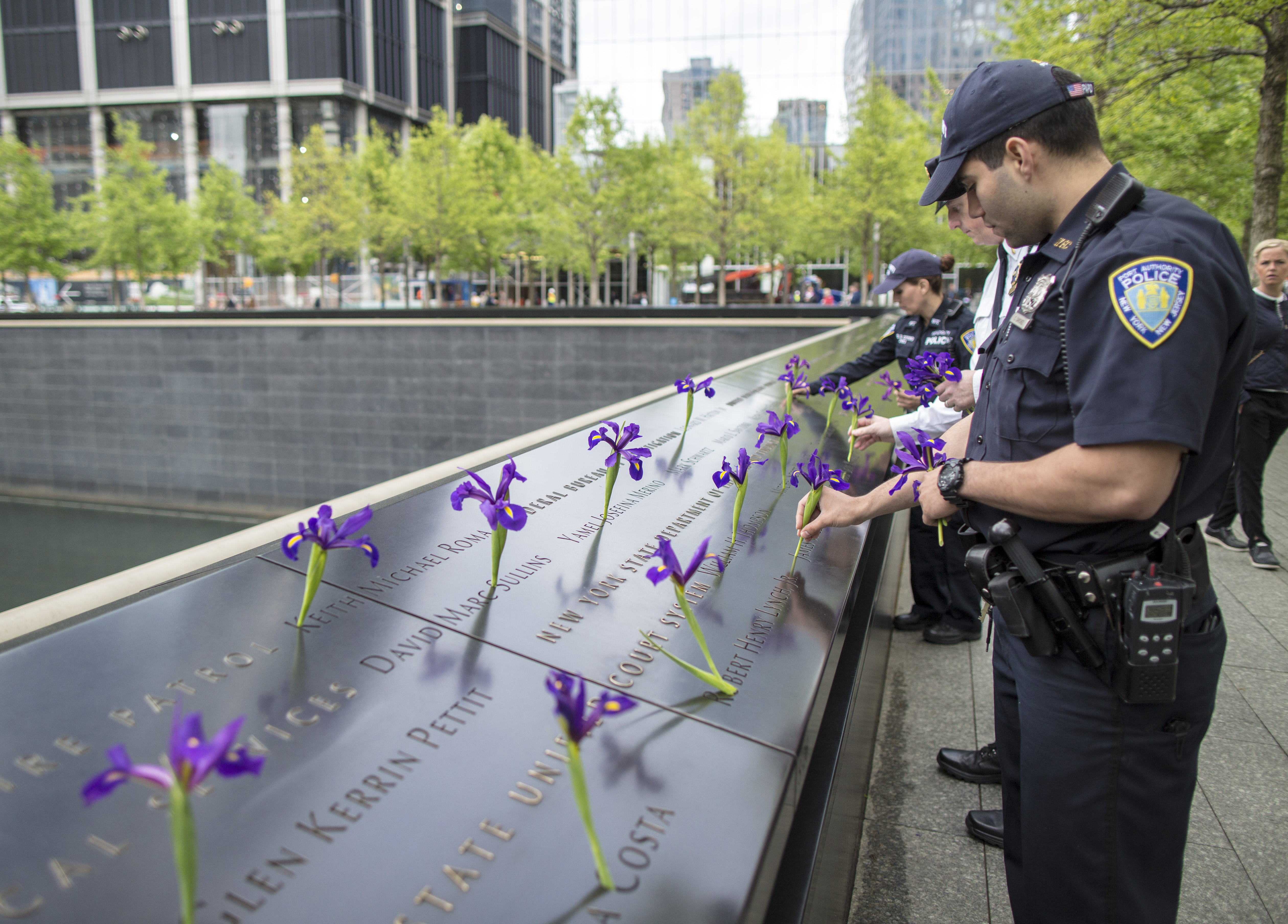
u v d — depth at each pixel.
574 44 67.50
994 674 1.88
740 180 25.61
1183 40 9.40
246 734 1.24
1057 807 1.56
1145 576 1.42
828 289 42.25
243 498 14.45
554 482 2.72
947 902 2.31
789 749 1.30
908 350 4.12
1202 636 1.49
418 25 52.94
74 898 0.94
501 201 30.97
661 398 4.52
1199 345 1.27
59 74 49.34
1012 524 1.54
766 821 1.13
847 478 2.96
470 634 1.60
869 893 2.34
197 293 46.41
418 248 31.31
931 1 36.22
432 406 13.34
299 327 13.70
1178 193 13.37
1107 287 1.34
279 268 39.72
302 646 1.51
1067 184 1.47
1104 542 1.47
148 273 35.91
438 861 1.02
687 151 27.02
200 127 49.41
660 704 1.40
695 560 1.47
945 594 4.07
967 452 1.75
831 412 3.65
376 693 1.37
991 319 3.05
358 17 48.09
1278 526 5.79
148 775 0.87
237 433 14.27
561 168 26.44
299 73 47.28
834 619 1.79
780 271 39.69
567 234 28.03
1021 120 1.47
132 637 1.50
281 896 0.96
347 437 13.80
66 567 13.85
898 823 2.66
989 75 1.52
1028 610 1.50
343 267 44.94
